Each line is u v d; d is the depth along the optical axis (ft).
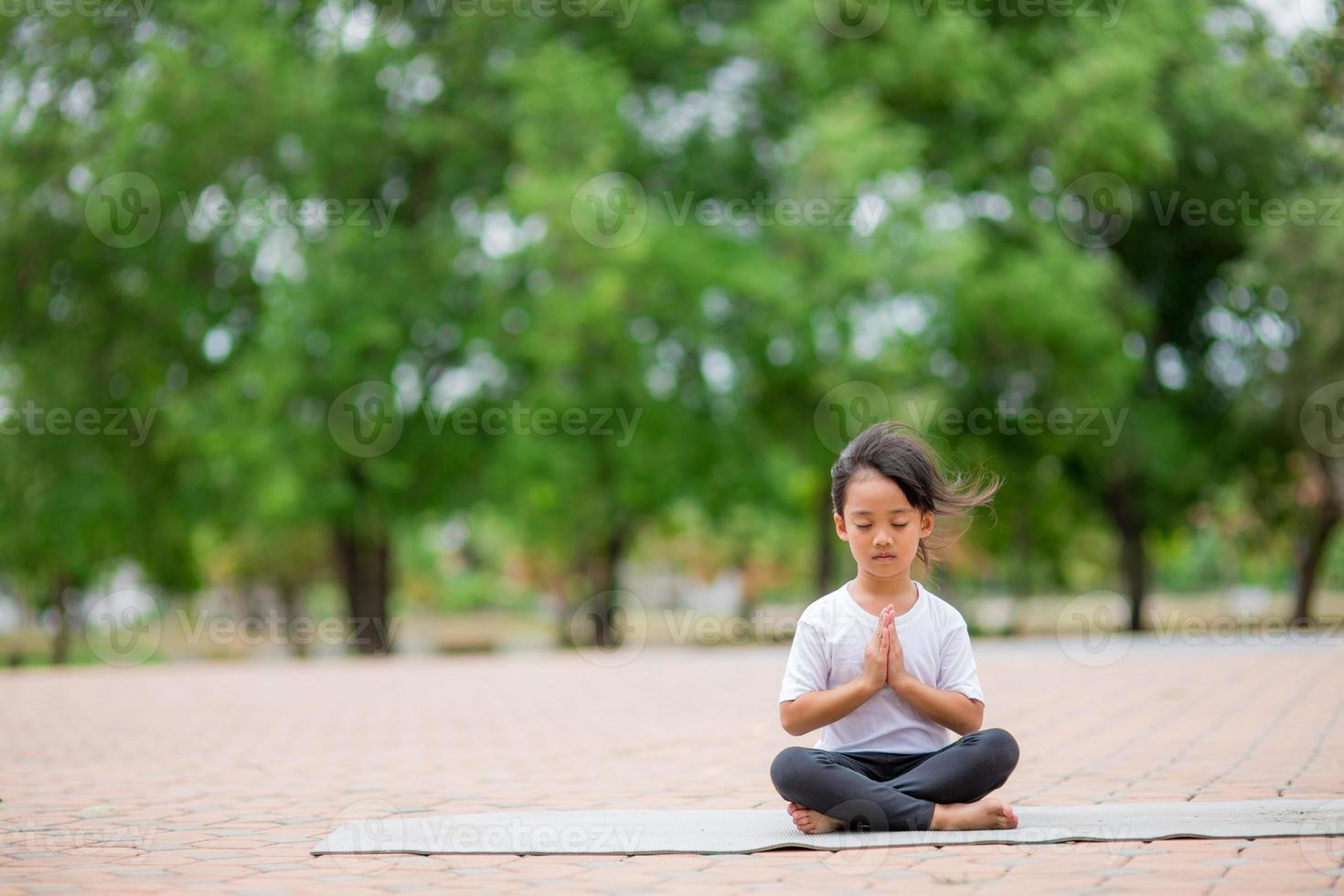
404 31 76.79
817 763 15.51
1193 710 31.73
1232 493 93.50
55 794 21.77
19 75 75.46
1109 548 141.90
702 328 72.95
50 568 86.53
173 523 82.64
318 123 72.18
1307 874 12.92
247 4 72.49
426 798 20.40
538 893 12.89
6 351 79.97
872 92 78.43
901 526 15.72
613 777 22.57
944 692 15.62
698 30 79.30
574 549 93.86
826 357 73.41
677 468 75.20
